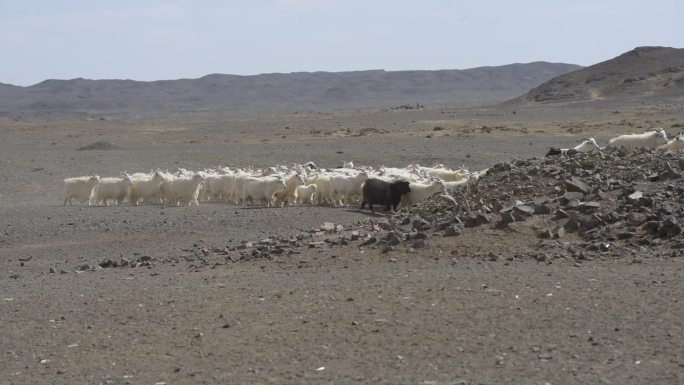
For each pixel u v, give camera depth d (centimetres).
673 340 1079
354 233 1970
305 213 2842
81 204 3531
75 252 2288
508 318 1212
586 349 1070
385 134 7438
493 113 11250
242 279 1633
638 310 1206
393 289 1420
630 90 15362
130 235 2533
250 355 1130
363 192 2892
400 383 992
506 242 1705
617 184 1942
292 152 5906
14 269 2062
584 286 1353
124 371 1095
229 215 2852
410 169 3631
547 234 1711
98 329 1305
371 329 1208
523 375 995
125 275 1836
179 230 2572
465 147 5972
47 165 5184
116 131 9494
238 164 5347
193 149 6438
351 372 1041
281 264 1784
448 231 1803
